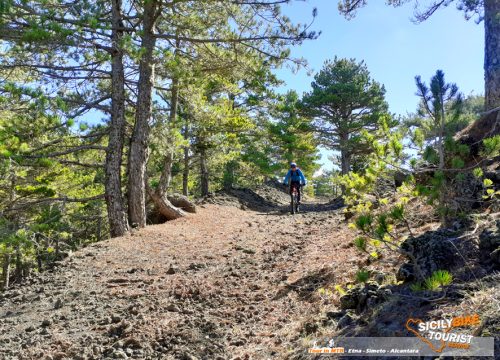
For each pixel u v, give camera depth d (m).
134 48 9.61
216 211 16.08
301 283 5.23
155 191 14.39
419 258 3.58
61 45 8.96
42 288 6.25
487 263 3.12
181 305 5.09
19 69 10.48
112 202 11.02
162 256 8.39
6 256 16.77
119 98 11.32
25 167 11.02
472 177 4.59
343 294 3.82
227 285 5.81
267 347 3.59
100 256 8.27
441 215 4.36
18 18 9.66
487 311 2.47
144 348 3.87
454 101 4.08
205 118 15.42
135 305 5.14
